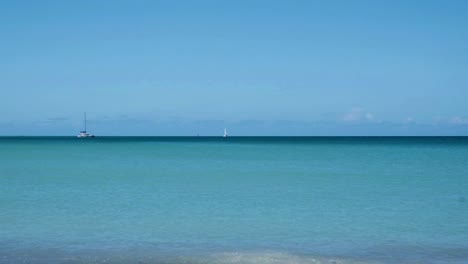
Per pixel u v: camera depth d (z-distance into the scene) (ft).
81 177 128.06
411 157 226.99
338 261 48.14
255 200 86.53
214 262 47.55
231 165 176.55
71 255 49.42
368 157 229.86
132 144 491.72
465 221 67.72
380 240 56.65
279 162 194.70
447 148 346.54
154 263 47.06
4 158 218.18
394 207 79.41
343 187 106.32
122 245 53.62
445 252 51.49
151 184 111.65
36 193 95.40
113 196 91.40
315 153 275.80
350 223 66.18
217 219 68.69
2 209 76.28
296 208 78.28
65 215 71.20
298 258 49.11
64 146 404.16
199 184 111.96
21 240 55.47
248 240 56.29
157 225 64.28
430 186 108.17
